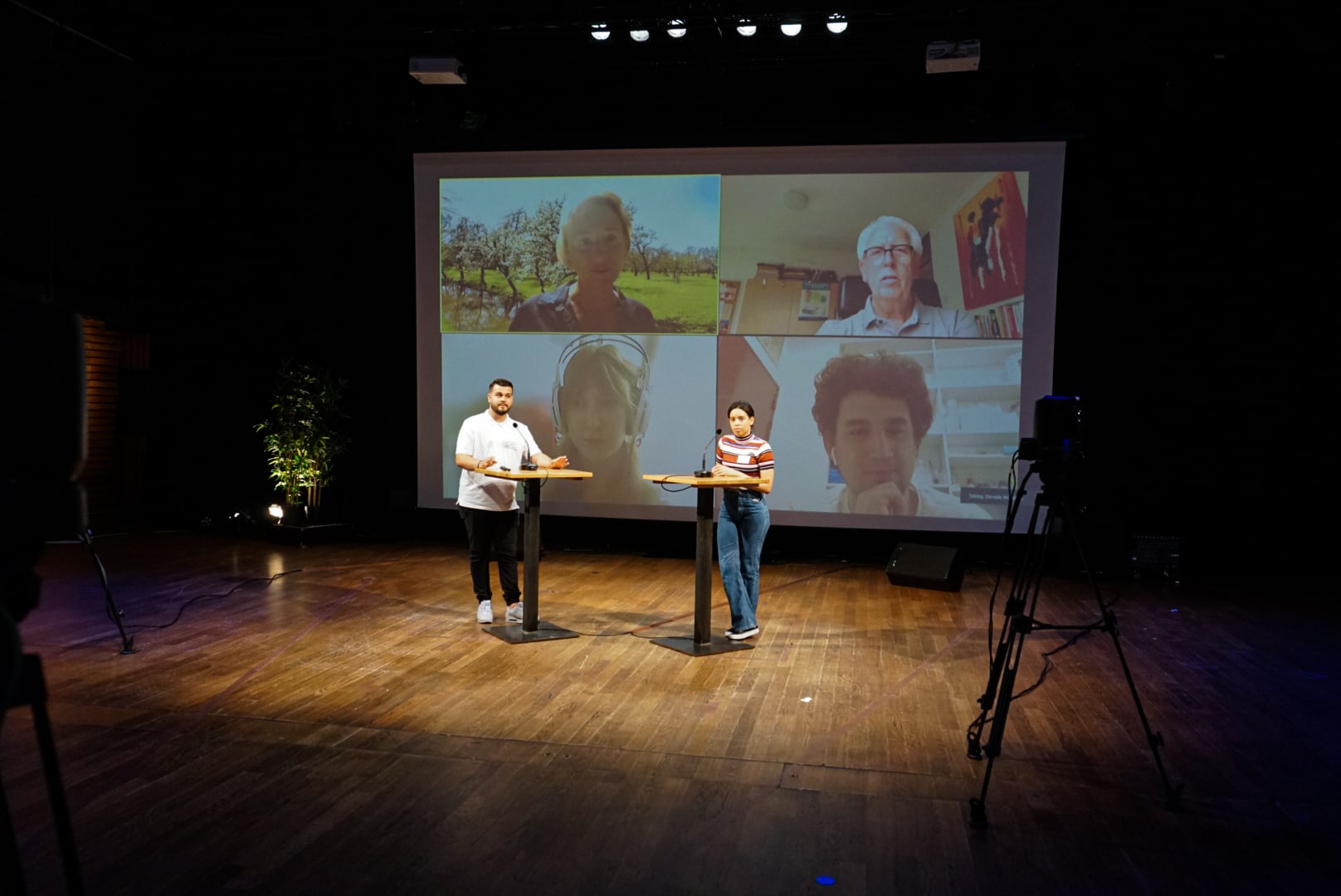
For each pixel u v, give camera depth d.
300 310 9.47
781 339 8.08
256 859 2.72
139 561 7.70
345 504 9.06
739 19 6.96
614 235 8.30
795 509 8.11
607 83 8.53
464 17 7.32
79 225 8.86
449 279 8.60
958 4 6.71
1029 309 7.76
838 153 7.95
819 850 2.85
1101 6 6.68
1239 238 7.82
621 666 4.90
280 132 9.12
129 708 4.09
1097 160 7.92
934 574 7.07
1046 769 3.56
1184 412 8.02
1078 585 7.37
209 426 9.70
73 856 1.49
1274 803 3.27
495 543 5.79
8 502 1.26
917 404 7.92
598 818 3.05
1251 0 6.56
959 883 2.67
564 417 8.44
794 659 5.11
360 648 5.17
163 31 7.57
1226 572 7.96
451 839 2.88
